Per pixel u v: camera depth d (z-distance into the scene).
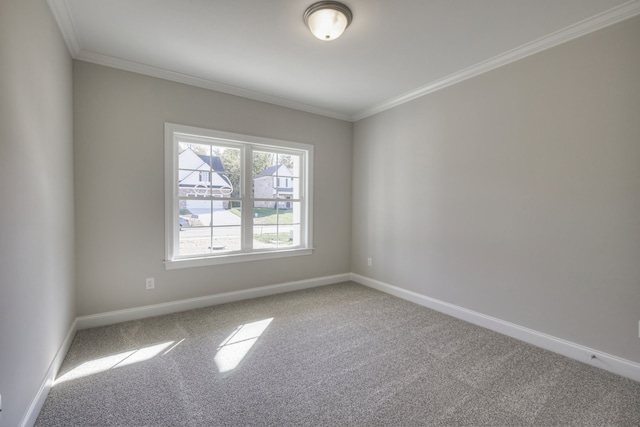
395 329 2.74
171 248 3.04
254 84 3.26
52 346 1.86
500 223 2.67
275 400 1.73
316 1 1.92
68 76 2.38
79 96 2.58
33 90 1.58
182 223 3.18
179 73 2.98
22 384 1.39
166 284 3.04
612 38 2.02
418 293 3.45
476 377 1.98
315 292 3.86
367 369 2.06
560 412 1.65
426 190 3.35
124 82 2.77
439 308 3.21
